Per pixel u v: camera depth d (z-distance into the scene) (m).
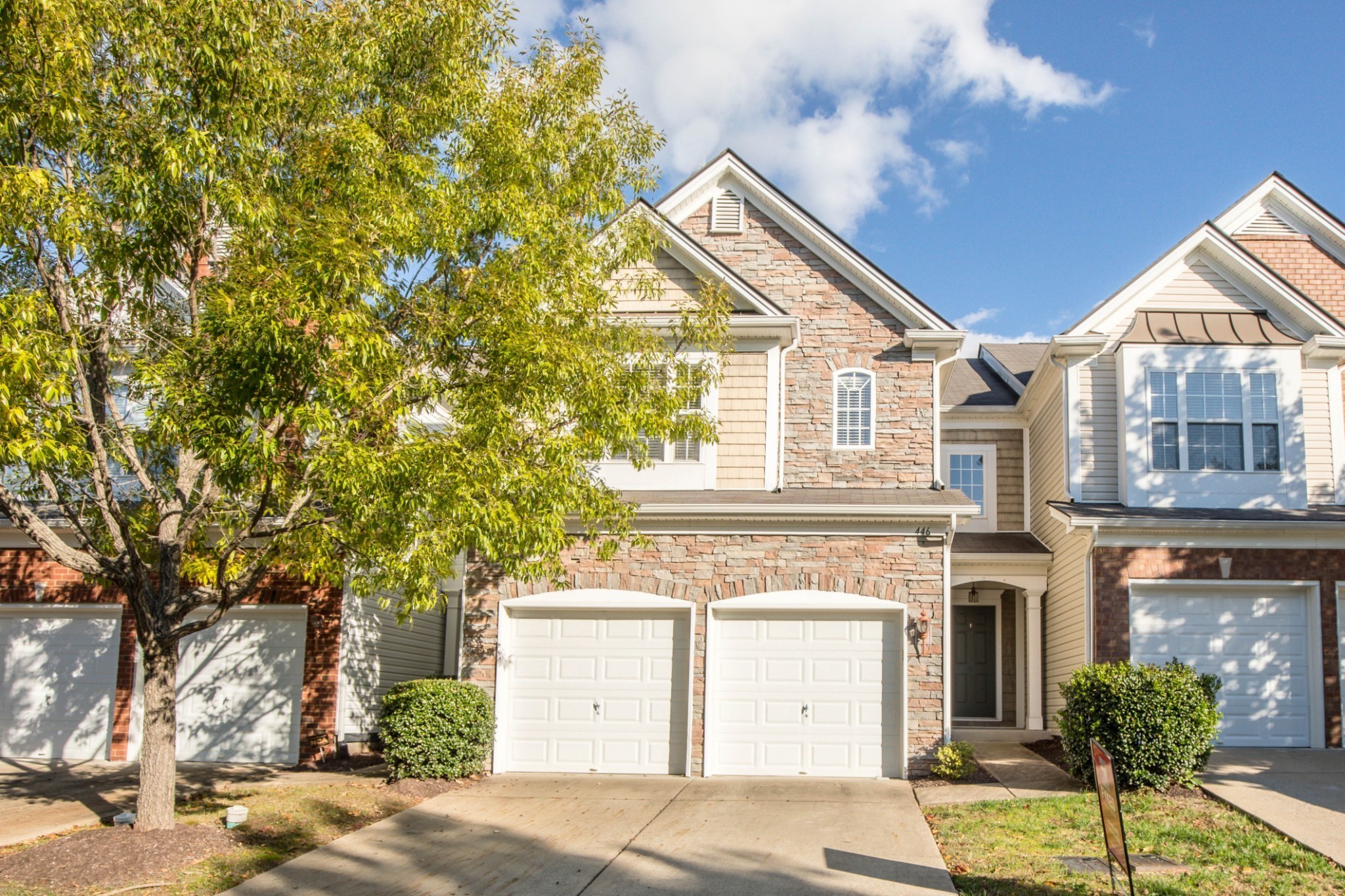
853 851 9.71
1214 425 16.62
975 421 20.97
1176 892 7.91
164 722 9.94
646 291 13.92
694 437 13.13
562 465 10.59
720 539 14.37
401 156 10.40
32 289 9.50
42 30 8.66
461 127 11.01
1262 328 17.09
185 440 9.02
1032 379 18.98
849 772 13.79
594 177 11.84
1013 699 19.72
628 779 13.66
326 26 10.78
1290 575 15.48
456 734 13.34
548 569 11.70
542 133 11.37
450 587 20.31
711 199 17.42
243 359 8.69
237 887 8.66
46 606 16.19
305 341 8.73
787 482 16.19
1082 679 12.53
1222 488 16.42
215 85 9.51
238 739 15.36
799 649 14.15
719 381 13.52
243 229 9.88
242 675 15.54
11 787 13.29
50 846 9.32
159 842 9.36
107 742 15.80
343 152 10.34
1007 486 20.80
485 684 14.30
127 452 10.01
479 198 10.73
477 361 10.85
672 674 14.29
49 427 8.81
